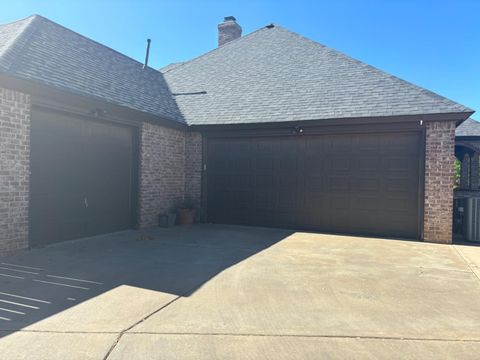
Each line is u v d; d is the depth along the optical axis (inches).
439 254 293.0
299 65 475.2
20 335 137.9
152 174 412.5
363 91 397.7
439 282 213.8
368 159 385.4
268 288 198.8
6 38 316.8
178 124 429.7
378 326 150.6
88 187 345.1
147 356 123.8
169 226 420.5
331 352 128.3
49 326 146.0
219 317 157.8
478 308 172.4
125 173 390.9
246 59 526.6
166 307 168.7
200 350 128.6
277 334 141.9
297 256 278.8
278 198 425.4
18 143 268.4
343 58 457.4
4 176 258.7
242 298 182.4
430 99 360.2
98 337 136.9
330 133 393.1
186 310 165.3
